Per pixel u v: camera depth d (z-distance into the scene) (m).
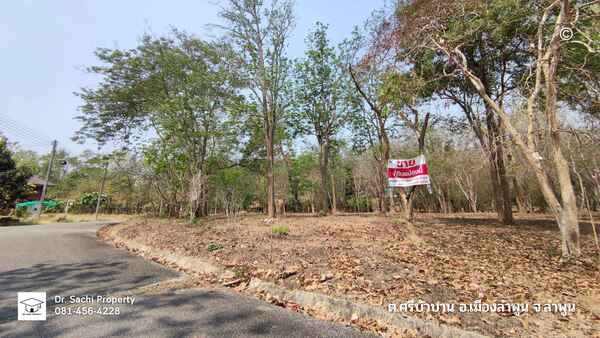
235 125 14.67
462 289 4.01
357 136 18.28
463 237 8.22
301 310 3.80
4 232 11.20
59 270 5.52
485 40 9.91
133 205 31.06
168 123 12.46
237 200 16.20
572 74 7.65
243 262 5.51
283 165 22.94
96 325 3.18
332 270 4.79
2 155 18.00
